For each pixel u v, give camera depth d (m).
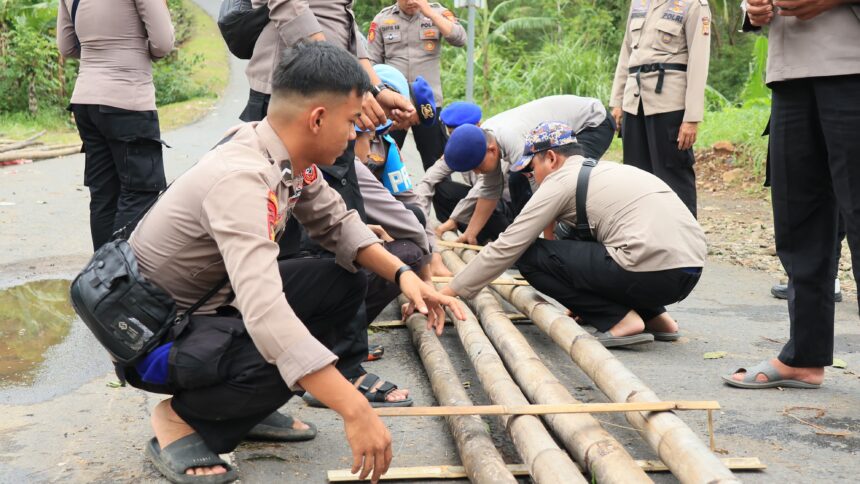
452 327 4.07
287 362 1.99
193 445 2.37
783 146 3.02
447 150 4.46
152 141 4.38
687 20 4.91
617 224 3.54
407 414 2.36
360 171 3.42
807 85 2.93
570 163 3.64
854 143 2.81
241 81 21.30
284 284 2.42
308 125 2.18
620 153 10.47
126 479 2.40
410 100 3.90
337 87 2.16
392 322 4.00
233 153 2.17
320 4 3.34
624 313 3.66
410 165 9.42
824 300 3.11
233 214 2.06
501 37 15.52
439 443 2.70
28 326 3.95
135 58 4.32
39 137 12.02
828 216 3.06
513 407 2.43
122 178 4.36
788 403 3.06
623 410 2.43
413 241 3.51
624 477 2.17
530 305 3.80
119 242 2.27
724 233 6.59
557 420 2.56
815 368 3.21
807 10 2.79
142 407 2.97
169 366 2.21
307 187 2.42
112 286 2.19
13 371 3.35
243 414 2.29
